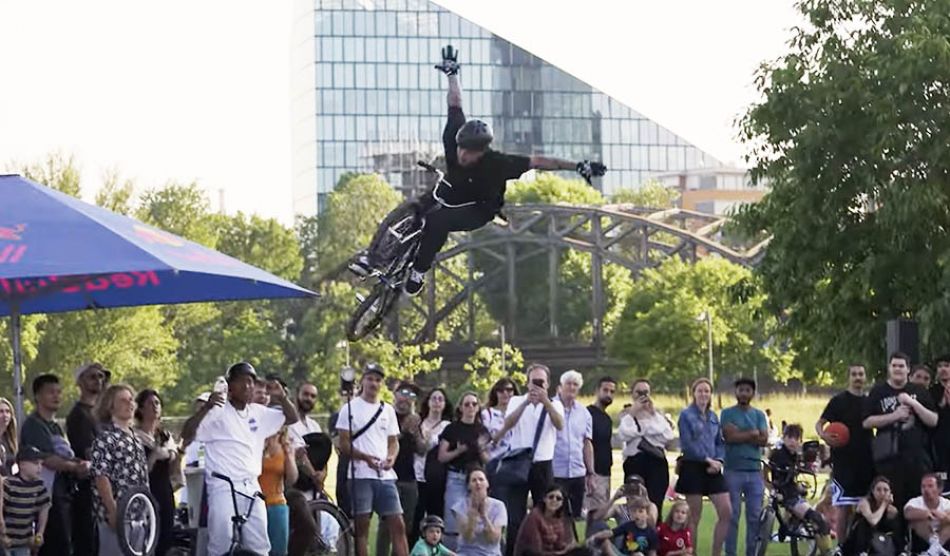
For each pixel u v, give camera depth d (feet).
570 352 611.47
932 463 92.89
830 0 142.10
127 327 360.89
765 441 95.91
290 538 80.48
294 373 518.37
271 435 76.23
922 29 136.26
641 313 465.88
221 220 610.65
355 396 90.07
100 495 69.41
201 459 76.79
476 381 506.89
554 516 83.15
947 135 135.64
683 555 87.20
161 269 63.87
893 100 136.67
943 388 94.58
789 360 440.86
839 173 140.56
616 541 85.66
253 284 78.64
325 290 504.02
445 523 89.81
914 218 134.62
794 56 143.13
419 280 68.69
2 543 68.39
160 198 495.82
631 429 96.17
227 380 74.74
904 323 101.24
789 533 100.63
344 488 87.10
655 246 583.99
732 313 445.78
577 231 607.78
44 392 71.92
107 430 70.23
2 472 70.64
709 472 94.02
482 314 647.97
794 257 142.61
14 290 73.41
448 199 67.77
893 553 90.53
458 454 89.51
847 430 93.76
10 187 68.74
